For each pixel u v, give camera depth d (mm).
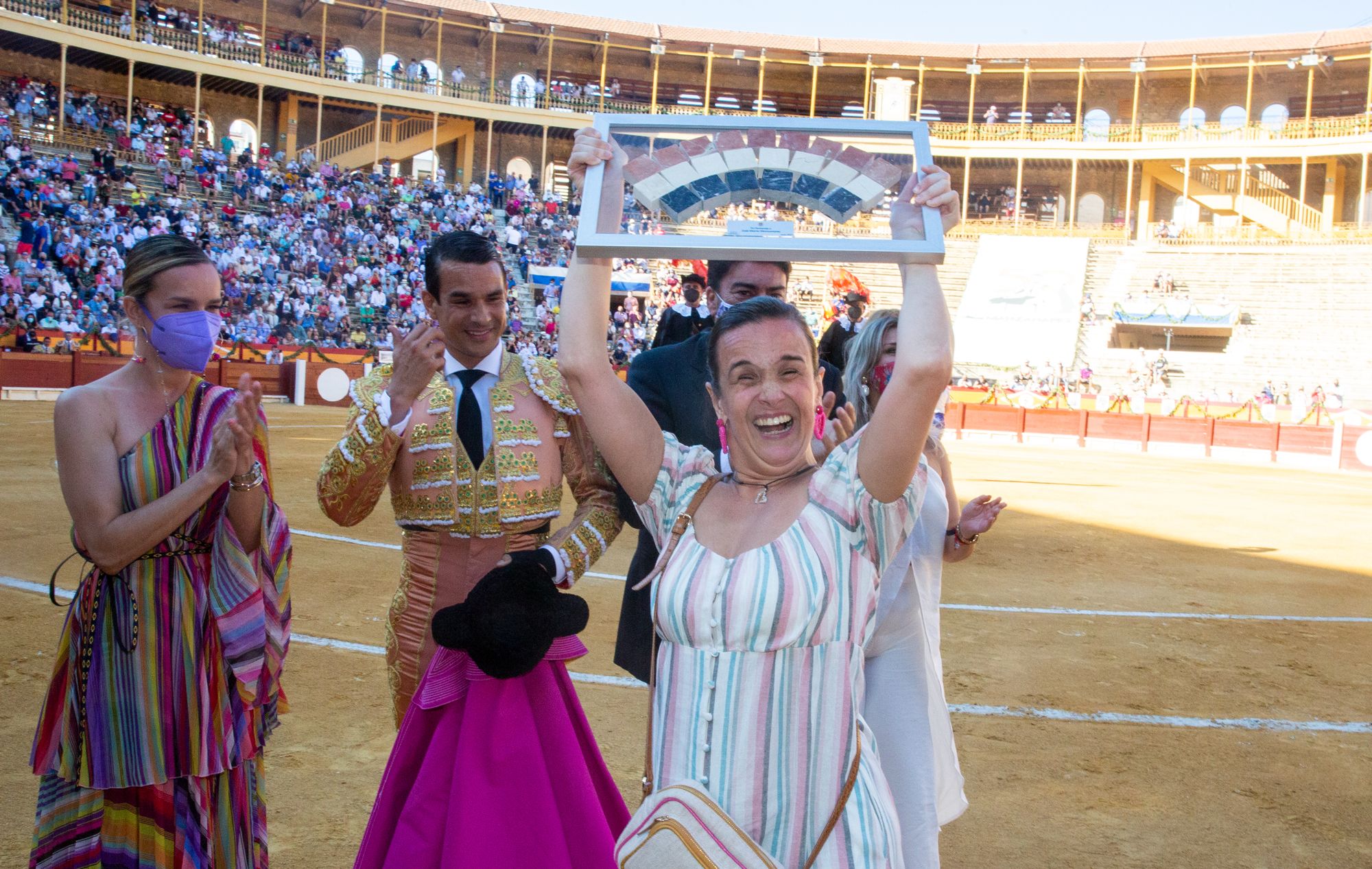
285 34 37781
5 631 4641
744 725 1672
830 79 43656
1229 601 6840
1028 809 3334
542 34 39375
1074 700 4488
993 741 3939
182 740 2129
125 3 33969
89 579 2164
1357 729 4234
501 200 36000
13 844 2729
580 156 1732
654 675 1795
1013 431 25438
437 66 38062
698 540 1823
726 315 1827
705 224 1709
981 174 43000
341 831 2932
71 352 20453
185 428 2209
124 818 2121
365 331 26938
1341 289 33812
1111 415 24656
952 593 6645
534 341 27859
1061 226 38938
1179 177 40406
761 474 1835
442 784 2162
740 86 43219
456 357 2486
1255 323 33375
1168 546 9211
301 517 8281
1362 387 30578
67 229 23281
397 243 30844
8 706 3748
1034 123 43125
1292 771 3744
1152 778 3629
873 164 1729
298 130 37094
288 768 3357
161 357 2154
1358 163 39156
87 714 2105
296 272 27625
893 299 33594
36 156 26703
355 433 2307
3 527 7078
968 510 2727
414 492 2426
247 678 2182
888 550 1778
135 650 2117
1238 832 3211
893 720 2387
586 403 1900
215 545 2201
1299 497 14375
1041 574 7508
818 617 1681
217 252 25750
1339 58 38000
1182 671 5004
